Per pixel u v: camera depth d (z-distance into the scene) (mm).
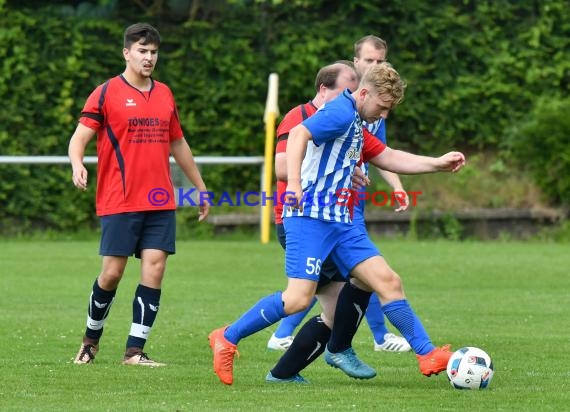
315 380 26203
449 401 22797
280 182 28359
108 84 28109
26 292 42688
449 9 69562
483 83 69938
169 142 28875
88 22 65750
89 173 66125
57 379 25641
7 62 64375
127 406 22156
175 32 67500
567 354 29781
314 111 27750
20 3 65750
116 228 28062
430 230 66375
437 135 69875
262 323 24453
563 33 70938
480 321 36219
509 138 69125
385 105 24156
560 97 70125
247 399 23047
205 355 29938
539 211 66250
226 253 56938
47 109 65375
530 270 50688
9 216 65250
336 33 68750
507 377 26172
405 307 24453
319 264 24359
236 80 67750
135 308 28328
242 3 68438
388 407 22062
